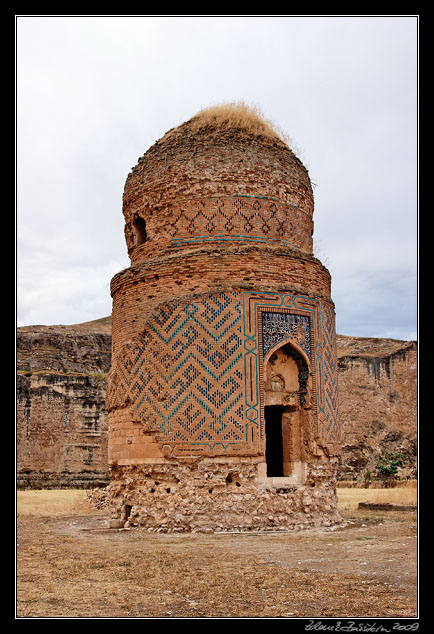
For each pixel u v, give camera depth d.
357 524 19.75
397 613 8.47
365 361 63.94
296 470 19.42
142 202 21.78
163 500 18.30
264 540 15.78
